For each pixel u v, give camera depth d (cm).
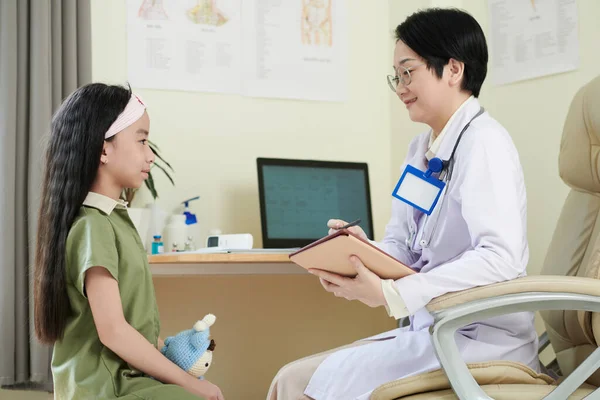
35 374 240
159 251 260
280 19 299
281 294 292
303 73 301
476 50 175
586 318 154
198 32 286
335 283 158
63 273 149
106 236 149
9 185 243
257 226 289
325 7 307
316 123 302
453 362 144
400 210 198
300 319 294
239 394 283
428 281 149
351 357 164
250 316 287
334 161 287
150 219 270
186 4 285
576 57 254
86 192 153
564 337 181
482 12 286
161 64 280
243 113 291
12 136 245
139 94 278
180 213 279
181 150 282
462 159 165
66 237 150
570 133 183
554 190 258
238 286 287
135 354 145
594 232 178
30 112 249
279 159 276
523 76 270
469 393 141
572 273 180
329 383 161
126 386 143
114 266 147
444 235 170
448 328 146
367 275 150
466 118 172
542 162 263
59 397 149
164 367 148
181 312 279
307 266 159
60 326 148
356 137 308
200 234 281
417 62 175
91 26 270
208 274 238
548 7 264
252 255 223
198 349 162
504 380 152
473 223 157
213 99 287
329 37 306
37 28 250
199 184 283
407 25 177
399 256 193
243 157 290
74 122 154
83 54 260
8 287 240
